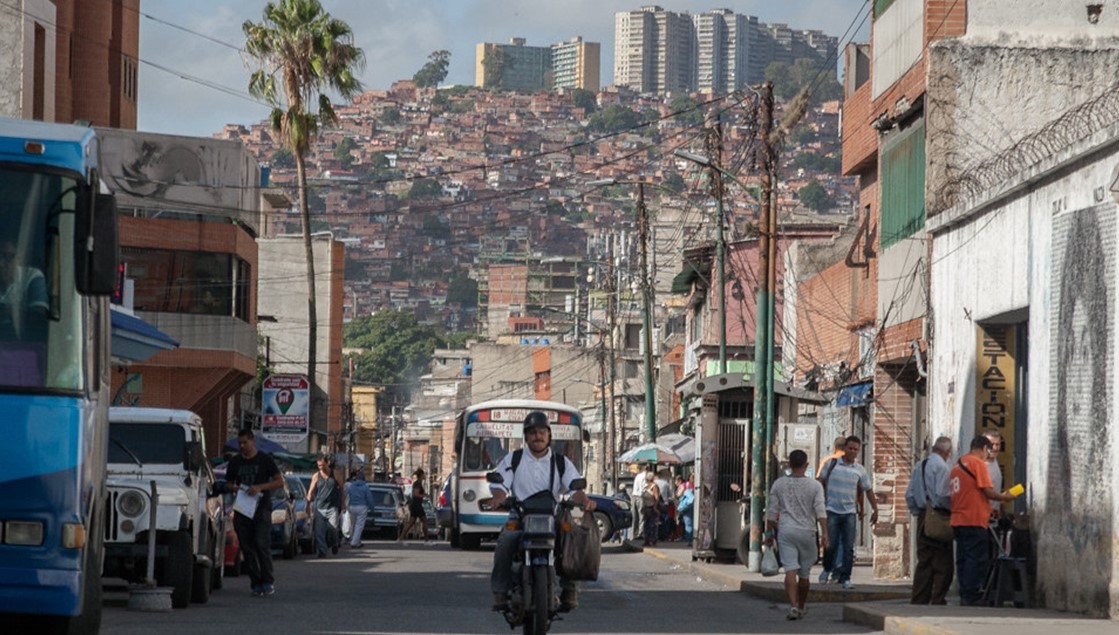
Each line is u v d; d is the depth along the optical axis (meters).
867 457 42.12
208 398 62.94
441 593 27.84
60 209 14.30
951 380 30.17
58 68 63.41
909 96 35.28
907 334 34.56
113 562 23.50
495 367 152.25
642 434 95.69
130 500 23.36
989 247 27.80
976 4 33.72
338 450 113.88
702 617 24.20
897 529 35.81
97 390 15.31
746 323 72.00
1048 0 33.66
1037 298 24.91
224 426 70.12
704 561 40.53
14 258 14.22
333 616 22.25
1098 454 21.78
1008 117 33.16
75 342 14.27
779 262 69.56
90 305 14.70
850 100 43.00
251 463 26.66
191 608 23.67
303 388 51.16
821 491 24.34
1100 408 21.77
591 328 137.88
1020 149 31.11
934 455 25.11
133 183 61.06
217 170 62.00
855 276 46.47
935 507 24.94
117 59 73.12
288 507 40.84
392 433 174.75
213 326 61.22
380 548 52.28
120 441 24.64
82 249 14.17
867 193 42.78
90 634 15.95
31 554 13.92
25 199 14.29
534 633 16.78
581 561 16.98
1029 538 24.45
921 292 33.88
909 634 20.55
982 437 24.42
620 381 106.31
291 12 72.69
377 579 32.50
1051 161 23.86
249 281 65.19
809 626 22.77
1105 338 21.66
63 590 13.99
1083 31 33.47
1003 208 26.98
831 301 51.31
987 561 24.52
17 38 40.84
